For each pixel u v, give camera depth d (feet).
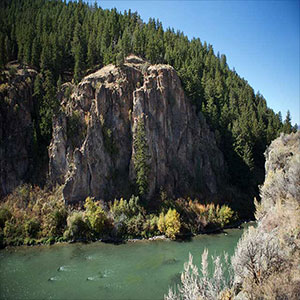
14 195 213.87
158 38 361.30
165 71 264.72
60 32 355.77
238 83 408.05
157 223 191.42
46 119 248.32
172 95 263.70
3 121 241.55
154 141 240.12
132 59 297.53
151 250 160.35
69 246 168.86
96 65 309.83
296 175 91.45
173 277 122.52
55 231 182.29
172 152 252.62
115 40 358.43
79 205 207.31
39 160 238.07
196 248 162.40
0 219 184.44
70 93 263.08
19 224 184.34
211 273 114.01
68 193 211.20
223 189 256.73
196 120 275.80
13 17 397.39
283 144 147.43
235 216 225.56
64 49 326.44
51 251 160.25
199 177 253.44
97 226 182.19
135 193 221.05
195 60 351.46
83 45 338.13
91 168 222.69
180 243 172.86
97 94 245.45
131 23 414.41
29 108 258.37
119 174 233.76
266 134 313.94
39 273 128.77
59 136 231.09
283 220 82.43
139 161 222.07
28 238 176.55
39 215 194.39
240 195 260.42
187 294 56.75
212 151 272.92
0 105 244.22
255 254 60.18
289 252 63.62
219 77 352.49
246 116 308.19
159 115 249.96
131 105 251.80
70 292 110.52
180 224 188.85
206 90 307.99
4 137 238.48
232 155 278.46
